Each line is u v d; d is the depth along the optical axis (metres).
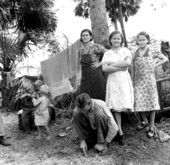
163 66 4.64
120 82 3.31
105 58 3.47
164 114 4.19
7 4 10.07
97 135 3.36
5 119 5.91
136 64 3.53
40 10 10.21
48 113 4.12
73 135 3.98
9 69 8.44
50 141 3.93
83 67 3.89
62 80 4.97
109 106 3.38
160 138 3.54
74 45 4.59
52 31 10.95
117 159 3.19
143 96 3.44
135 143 3.46
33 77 6.98
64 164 3.17
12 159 3.47
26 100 4.55
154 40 5.58
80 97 3.09
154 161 3.11
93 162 3.15
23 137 4.34
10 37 8.93
